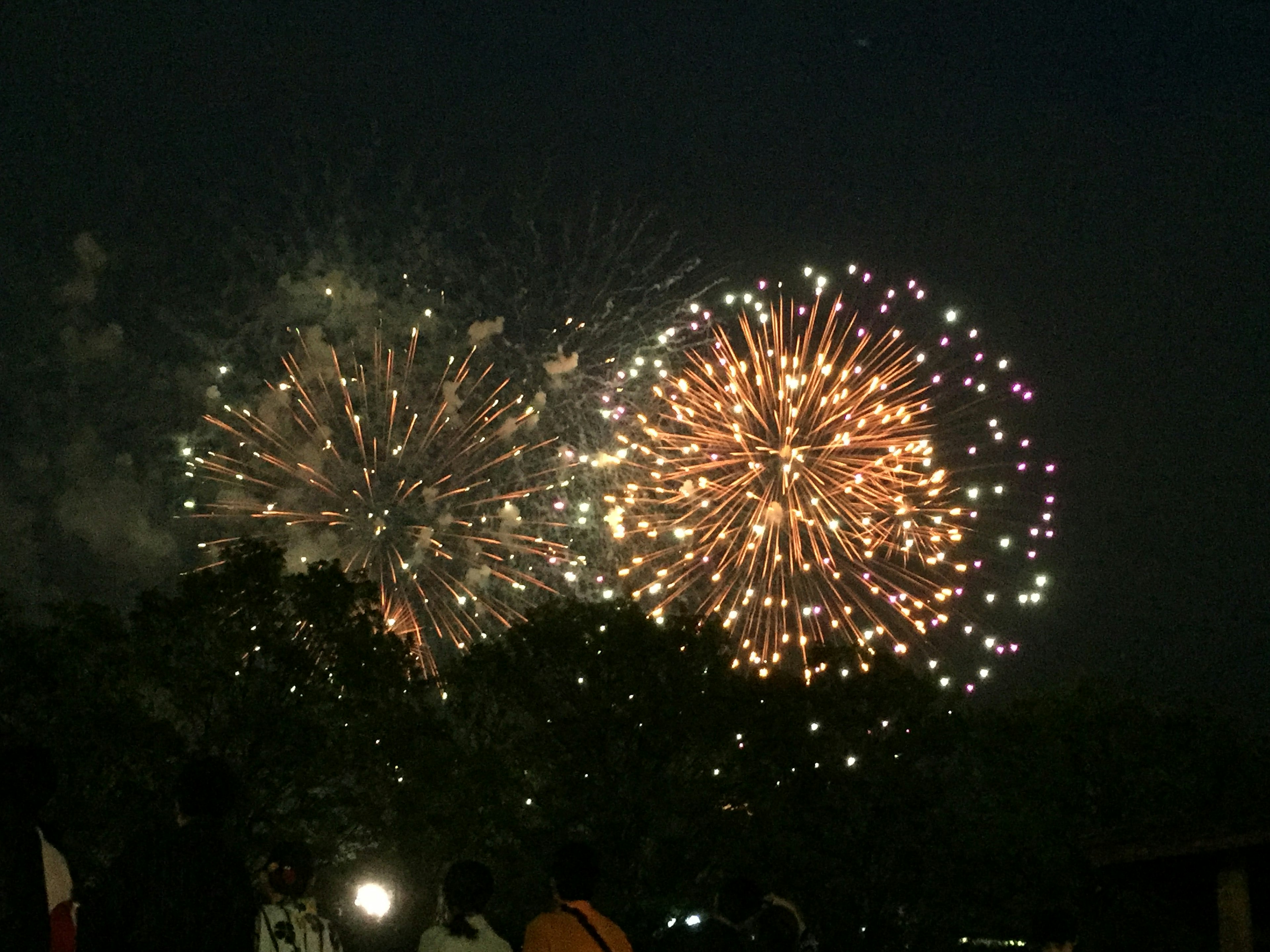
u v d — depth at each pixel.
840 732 20.75
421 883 16.69
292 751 16.67
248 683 16.92
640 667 19.30
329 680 17.39
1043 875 18.83
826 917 19.44
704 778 19.61
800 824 20.02
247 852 16.11
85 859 14.99
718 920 7.12
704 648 19.88
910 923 20.44
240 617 17.12
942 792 20.34
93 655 16.28
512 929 17.22
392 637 17.94
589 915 7.25
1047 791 19.66
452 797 17.50
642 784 19.02
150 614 16.81
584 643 19.34
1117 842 11.05
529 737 19.25
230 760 16.61
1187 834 10.62
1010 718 20.69
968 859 19.61
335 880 16.39
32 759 6.12
